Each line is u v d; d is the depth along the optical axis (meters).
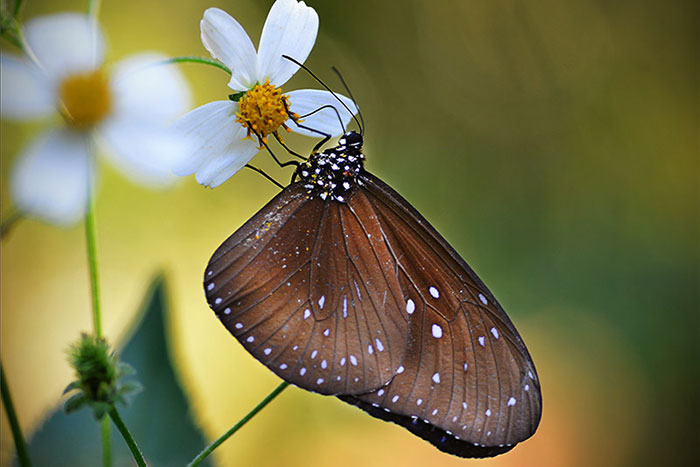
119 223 0.62
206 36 0.46
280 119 0.46
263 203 0.70
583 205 0.83
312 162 0.47
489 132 0.86
